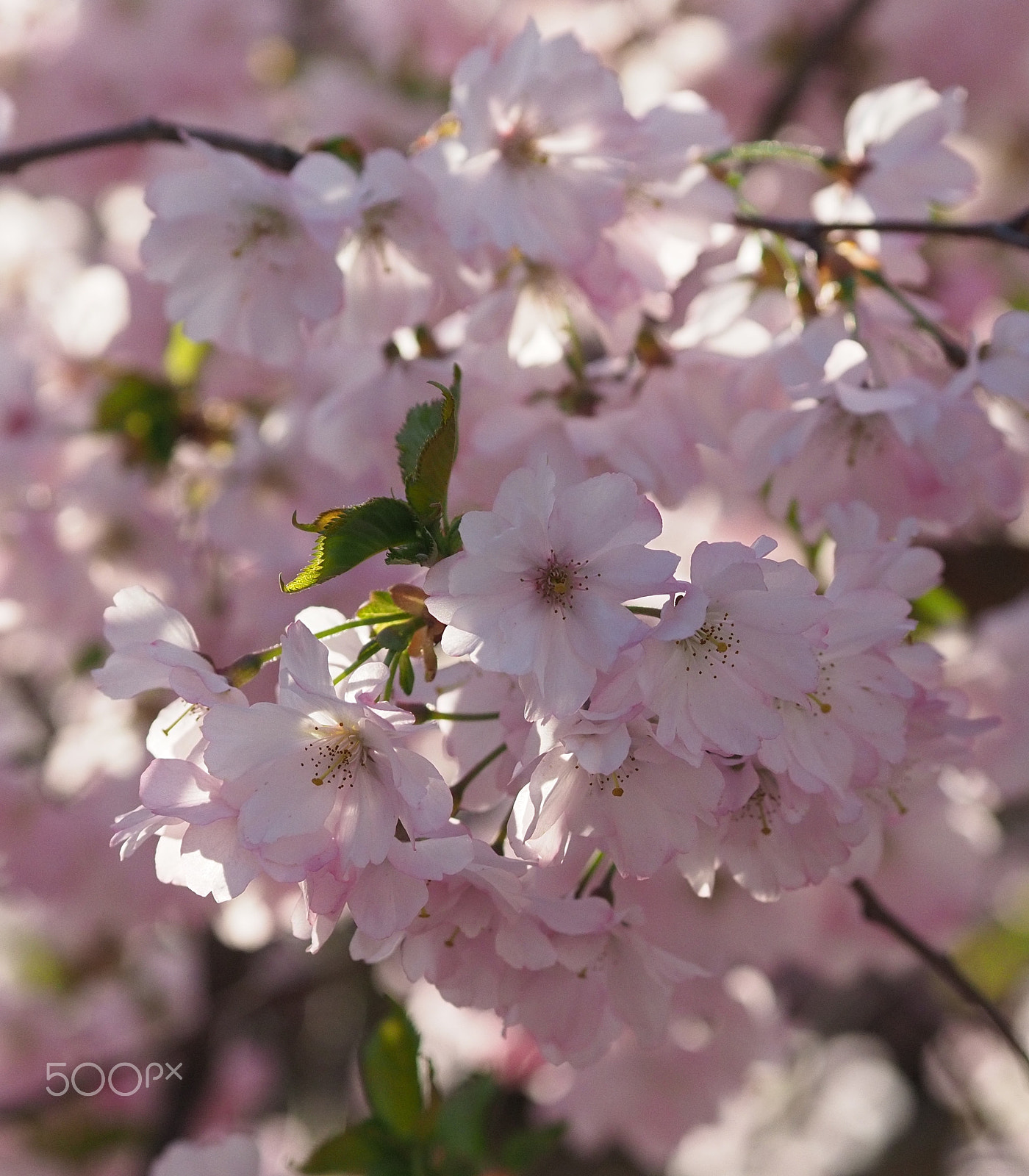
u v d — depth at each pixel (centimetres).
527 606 77
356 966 141
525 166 87
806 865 80
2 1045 129
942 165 90
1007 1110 170
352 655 80
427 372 90
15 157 92
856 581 80
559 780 78
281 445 101
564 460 88
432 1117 90
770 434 86
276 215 87
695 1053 107
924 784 82
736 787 78
